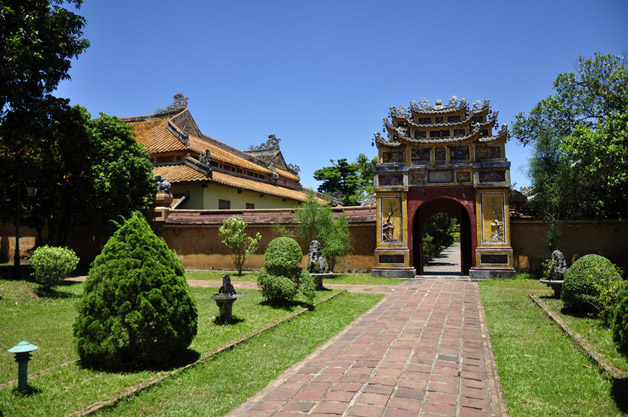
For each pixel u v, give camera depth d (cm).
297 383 559
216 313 956
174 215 2067
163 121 2906
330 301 1172
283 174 3553
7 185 1539
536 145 1806
